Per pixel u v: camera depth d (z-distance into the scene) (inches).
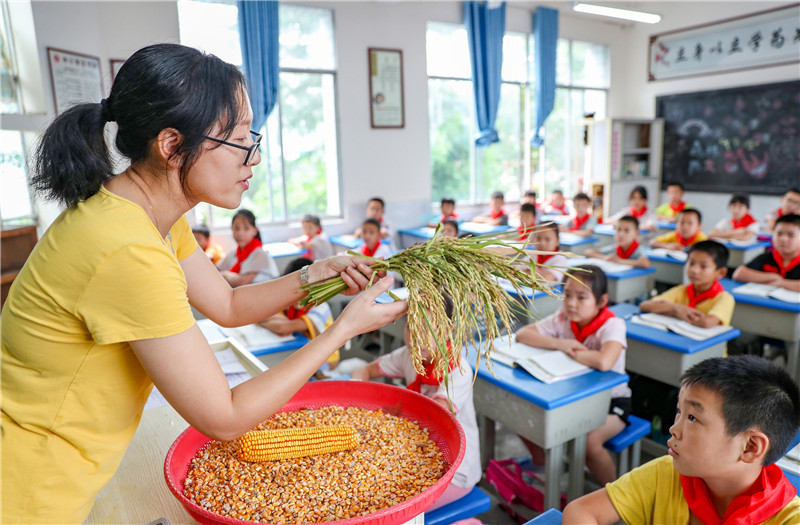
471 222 259.9
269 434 34.4
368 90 227.8
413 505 26.1
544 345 82.3
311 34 215.3
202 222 198.1
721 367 37.8
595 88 304.3
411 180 245.0
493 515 82.0
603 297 81.6
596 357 75.8
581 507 43.9
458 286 32.4
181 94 23.5
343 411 40.5
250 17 195.5
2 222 128.1
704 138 277.1
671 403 90.7
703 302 100.6
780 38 248.4
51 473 25.2
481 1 247.8
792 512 35.7
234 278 137.9
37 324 23.9
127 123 24.2
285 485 31.6
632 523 43.6
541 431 69.0
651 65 298.0
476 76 252.2
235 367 57.1
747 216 196.4
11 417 24.7
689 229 179.5
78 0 144.6
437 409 37.3
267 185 215.8
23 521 25.4
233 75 25.8
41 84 131.0
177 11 173.8
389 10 228.8
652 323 95.8
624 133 290.8
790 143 246.5
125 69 24.1
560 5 275.3
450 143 260.4
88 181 24.8
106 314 23.2
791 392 36.4
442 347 30.5
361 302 29.0
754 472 36.9
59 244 23.5
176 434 42.8
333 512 29.1
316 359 26.9
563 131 297.9
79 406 25.1
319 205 227.9
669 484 42.2
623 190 284.4
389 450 35.1
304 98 217.8
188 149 24.6
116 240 23.0
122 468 37.9
